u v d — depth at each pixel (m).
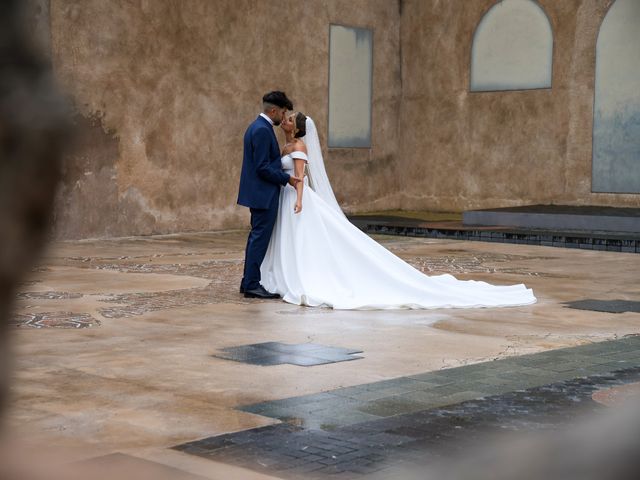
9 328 0.30
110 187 14.05
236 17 15.65
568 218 14.34
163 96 14.66
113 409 4.25
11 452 0.32
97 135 13.81
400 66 19.20
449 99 18.62
